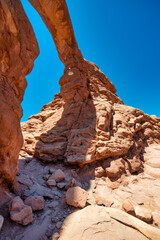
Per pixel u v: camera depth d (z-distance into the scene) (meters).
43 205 3.56
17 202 2.98
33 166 7.02
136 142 9.09
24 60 4.04
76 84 10.59
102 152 6.80
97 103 10.25
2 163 3.15
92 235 2.63
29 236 2.62
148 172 6.76
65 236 2.68
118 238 2.58
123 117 10.33
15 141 3.66
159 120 14.07
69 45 11.93
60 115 11.31
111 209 3.52
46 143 8.49
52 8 10.30
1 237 2.43
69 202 3.77
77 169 6.61
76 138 7.99
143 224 3.05
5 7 3.07
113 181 5.96
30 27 4.25
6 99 3.29
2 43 3.09
